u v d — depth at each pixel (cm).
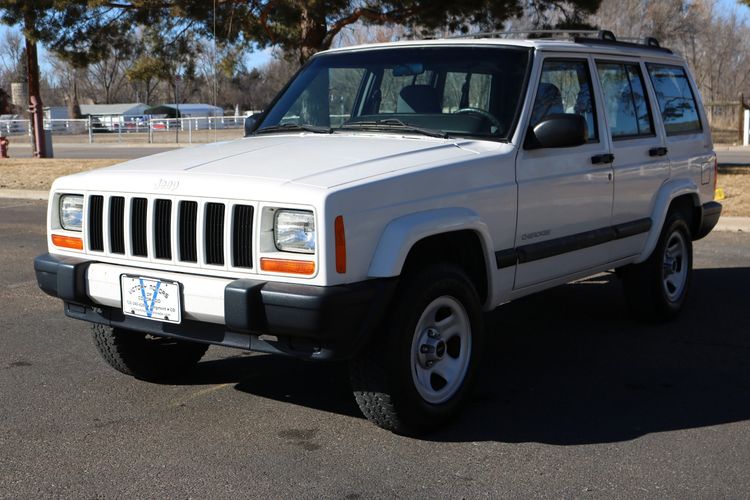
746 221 1097
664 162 635
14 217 1273
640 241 615
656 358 573
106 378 528
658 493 371
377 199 403
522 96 503
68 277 448
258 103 7762
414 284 418
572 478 386
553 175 515
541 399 493
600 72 582
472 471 393
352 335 391
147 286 423
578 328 651
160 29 1989
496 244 476
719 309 706
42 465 398
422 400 426
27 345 597
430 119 513
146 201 429
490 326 661
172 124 4853
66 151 3219
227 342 415
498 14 1831
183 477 385
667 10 4822
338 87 560
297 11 1775
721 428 448
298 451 416
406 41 570
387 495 368
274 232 394
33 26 1962
